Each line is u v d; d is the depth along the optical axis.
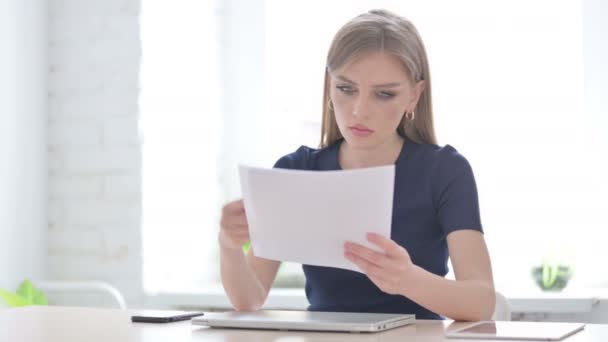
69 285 3.21
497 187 3.34
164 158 3.44
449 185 1.91
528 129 3.31
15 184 3.31
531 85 3.30
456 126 3.38
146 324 1.62
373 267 1.47
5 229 3.25
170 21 3.46
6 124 3.26
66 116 3.48
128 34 3.37
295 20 3.61
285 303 3.08
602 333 1.42
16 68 3.32
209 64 3.65
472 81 3.37
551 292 3.08
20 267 3.33
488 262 1.80
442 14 3.39
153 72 3.40
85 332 1.52
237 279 1.90
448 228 1.86
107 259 3.40
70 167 3.47
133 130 3.36
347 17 3.54
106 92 3.41
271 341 1.35
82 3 3.45
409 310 1.94
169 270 3.47
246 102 3.68
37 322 1.68
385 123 1.84
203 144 3.63
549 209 3.28
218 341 1.37
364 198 1.42
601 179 3.20
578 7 3.24
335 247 1.49
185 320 1.68
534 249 3.29
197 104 3.60
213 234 3.68
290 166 2.13
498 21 3.34
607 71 3.20
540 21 3.29
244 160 3.68
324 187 1.42
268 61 3.65
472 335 1.37
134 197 3.36
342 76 1.83
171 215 3.47
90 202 3.43
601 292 3.04
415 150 2.00
